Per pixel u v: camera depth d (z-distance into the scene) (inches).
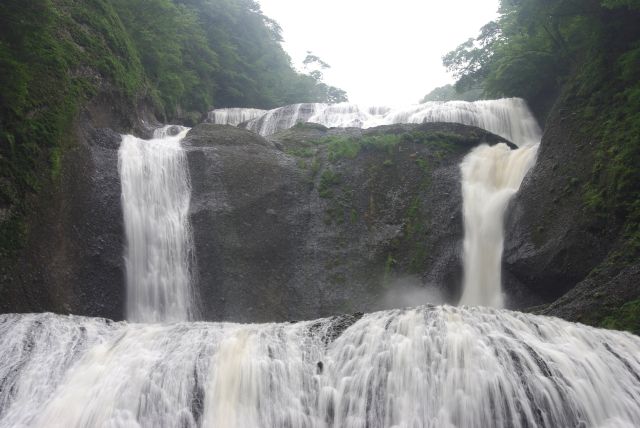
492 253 729.0
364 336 438.0
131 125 885.8
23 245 574.6
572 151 693.9
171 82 1230.9
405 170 822.5
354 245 769.6
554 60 983.6
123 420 408.5
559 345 419.8
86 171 685.3
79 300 629.3
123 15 1104.8
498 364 400.2
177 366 429.7
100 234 670.5
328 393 414.9
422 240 767.1
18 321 488.1
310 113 1208.2
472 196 773.9
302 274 745.6
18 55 639.1
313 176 815.7
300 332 458.3
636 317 479.8
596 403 386.0
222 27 1766.7
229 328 474.6
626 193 597.0
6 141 581.3
